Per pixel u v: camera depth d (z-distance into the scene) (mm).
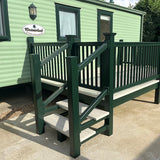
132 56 2965
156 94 4020
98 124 3004
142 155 2158
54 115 2830
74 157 2129
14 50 3984
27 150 2305
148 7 14617
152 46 3533
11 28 3848
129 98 3082
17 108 3895
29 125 3037
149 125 2965
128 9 6863
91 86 2777
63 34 5035
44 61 2691
